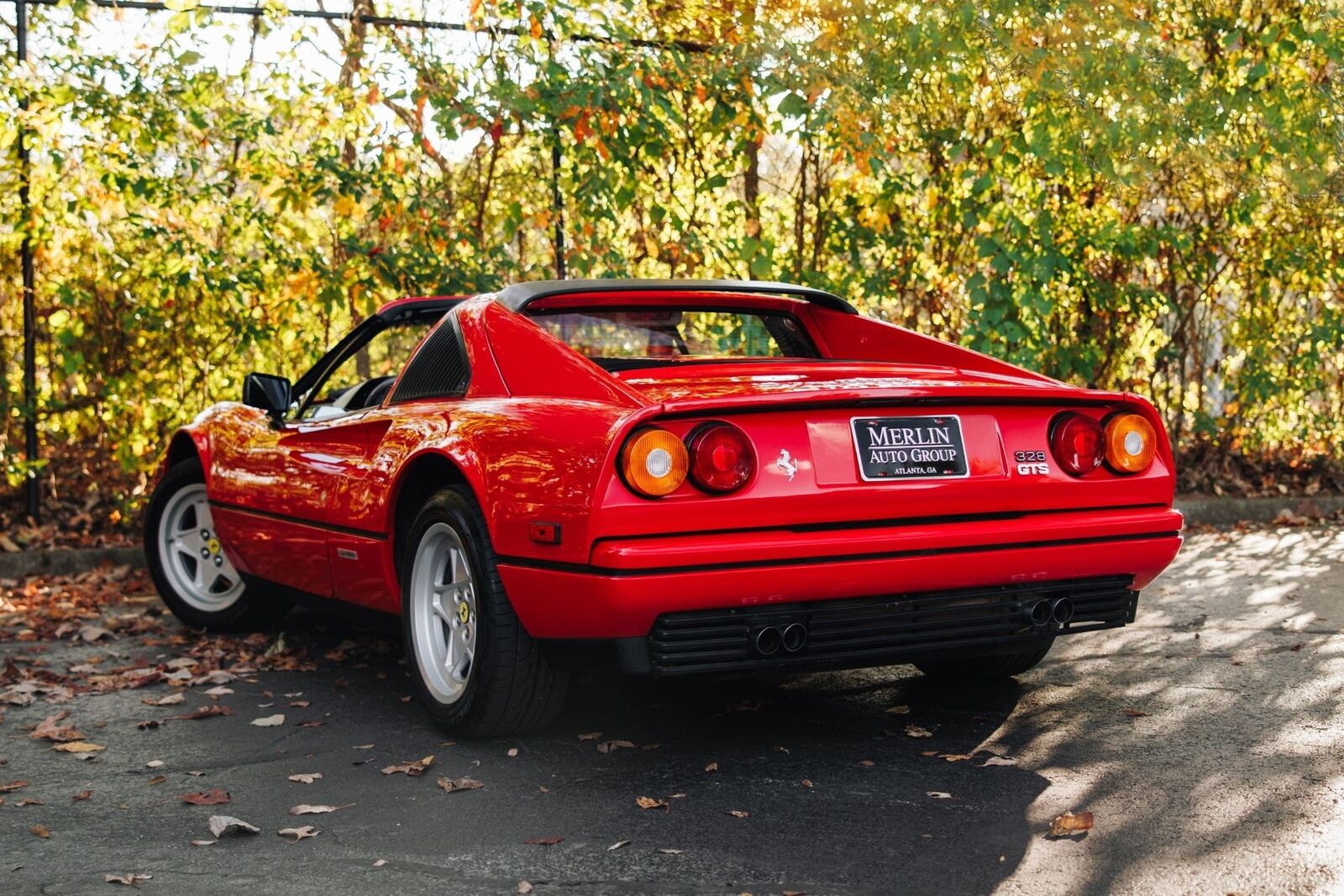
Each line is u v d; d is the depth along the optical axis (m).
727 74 7.29
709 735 3.69
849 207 8.03
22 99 6.82
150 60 6.96
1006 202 8.12
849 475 3.21
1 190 6.88
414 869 2.71
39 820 3.09
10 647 5.20
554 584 3.20
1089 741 3.55
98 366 7.21
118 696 4.38
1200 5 8.06
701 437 3.06
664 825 2.94
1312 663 4.44
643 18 7.44
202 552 5.48
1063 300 8.43
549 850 2.80
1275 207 8.62
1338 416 9.22
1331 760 3.30
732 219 7.87
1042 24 7.29
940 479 3.30
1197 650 4.70
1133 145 7.79
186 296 7.25
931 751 3.48
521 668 3.48
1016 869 2.61
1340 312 8.77
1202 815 2.90
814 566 3.13
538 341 3.62
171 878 2.69
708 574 3.05
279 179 7.12
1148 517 3.53
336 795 3.23
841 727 3.75
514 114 7.21
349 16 7.10
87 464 7.50
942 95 7.75
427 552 3.80
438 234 7.30
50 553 6.91
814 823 2.93
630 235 7.77
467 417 3.59
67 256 7.07
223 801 3.21
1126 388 8.80
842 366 3.75
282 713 4.10
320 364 4.87
